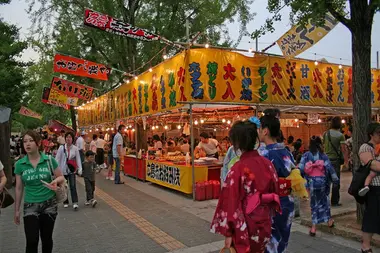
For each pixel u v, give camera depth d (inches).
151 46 716.0
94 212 299.4
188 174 348.2
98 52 796.6
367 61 226.5
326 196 216.5
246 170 108.9
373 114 525.0
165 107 389.1
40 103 1286.9
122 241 216.1
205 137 401.7
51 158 163.2
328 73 446.0
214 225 110.1
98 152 645.3
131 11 723.4
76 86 687.1
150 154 497.4
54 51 820.6
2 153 433.1
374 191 165.5
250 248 104.7
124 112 571.2
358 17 224.1
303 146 546.0
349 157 345.4
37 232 153.4
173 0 698.8
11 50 446.6
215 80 338.3
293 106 398.3
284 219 128.7
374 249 187.9
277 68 388.2
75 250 201.6
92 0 701.3
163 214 283.9
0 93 433.4
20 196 159.5
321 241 204.4
